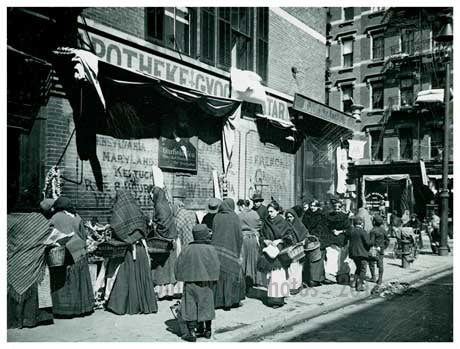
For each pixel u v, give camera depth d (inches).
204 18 448.8
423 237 951.6
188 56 420.2
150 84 337.4
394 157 1151.0
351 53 1250.6
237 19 510.6
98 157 333.1
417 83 1129.4
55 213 256.8
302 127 612.7
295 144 605.9
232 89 468.4
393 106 1159.6
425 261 565.0
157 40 390.3
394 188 1144.2
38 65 288.0
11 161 283.1
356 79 1230.9
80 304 252.1
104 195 336.2
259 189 530.6
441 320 282.7
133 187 360.8
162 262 298.7
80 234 256.5
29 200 285.4
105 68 311.1
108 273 275.4
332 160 682.8
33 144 291.3
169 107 395.9
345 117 669.3
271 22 560.7
